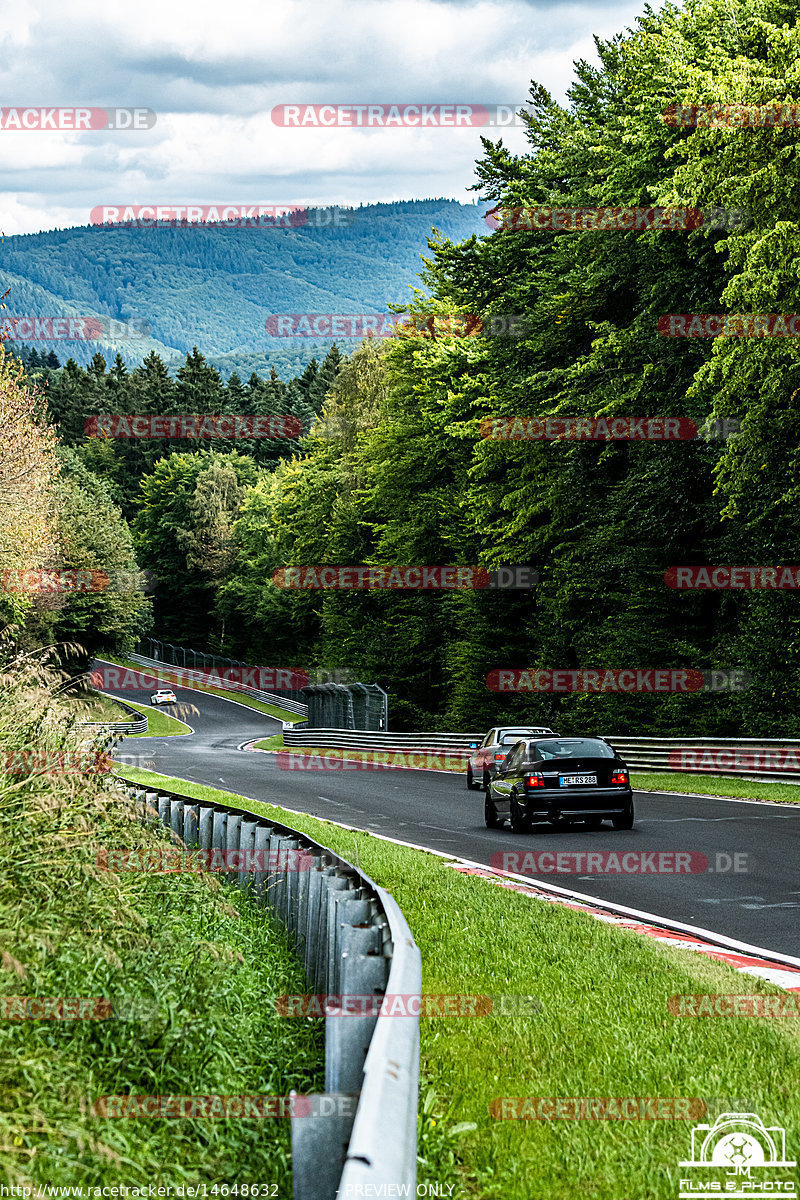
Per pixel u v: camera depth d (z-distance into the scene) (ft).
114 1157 13.41
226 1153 16.19
